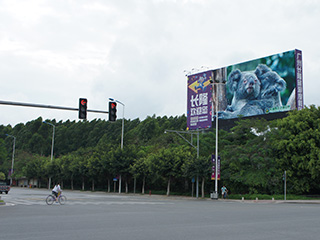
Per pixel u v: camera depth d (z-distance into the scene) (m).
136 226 13.09
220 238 10.32
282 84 53.84
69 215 17.56
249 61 59.09
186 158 48.25
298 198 41.22
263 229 12.54
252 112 57.47
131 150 62.56
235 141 53.22
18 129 154.50
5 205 25.19
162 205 27.98
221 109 62.66
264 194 44.53
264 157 44.97
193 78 63.56
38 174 86.12
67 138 135.88
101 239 9.95
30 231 11.52
